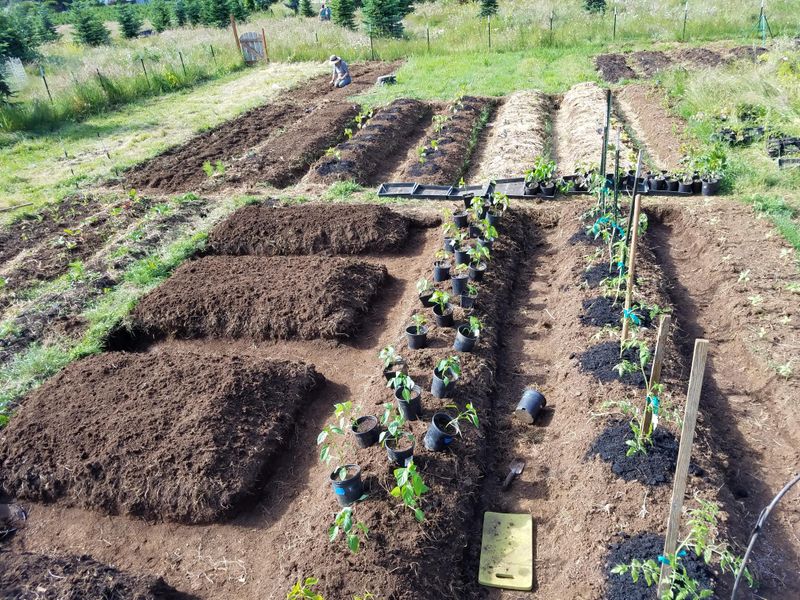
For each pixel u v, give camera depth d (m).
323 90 18.59
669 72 15.58
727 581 3.72
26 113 16.05
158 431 5.27
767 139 10.67
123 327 7.21
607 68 17.56
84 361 6.44
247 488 4.87
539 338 6.54
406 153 12.85
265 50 23.09
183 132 15.14
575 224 8.32
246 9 37.53
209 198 10.65
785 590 3.88
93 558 4.56
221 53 23.17
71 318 7.37
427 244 8.77
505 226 8.52
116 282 8.22
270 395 5.76
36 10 40.72
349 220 8.82
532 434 5.32
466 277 6.73
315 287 7.27
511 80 17.19
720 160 9.23
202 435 5.18
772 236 7.65
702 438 4.86
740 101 11.99
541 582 4.12
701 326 6.59
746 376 5.79
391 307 7.43
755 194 8.84
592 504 4.37
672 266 7.88
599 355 5.70
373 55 22.55
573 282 7.05
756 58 14.77
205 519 4.74
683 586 3.56
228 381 5.77
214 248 8.86
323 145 13.07
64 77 19.05
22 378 6.33
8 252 9.46
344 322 6.81
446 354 6.00
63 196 11.46
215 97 18.73
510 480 4.85
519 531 4.45
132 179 12.14
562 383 5.74
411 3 28.61
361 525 3.98
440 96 16.22
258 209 9.61
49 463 5.13
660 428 4.78
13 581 4.12
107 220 10.26
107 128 15.85
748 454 4.98
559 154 11.97
